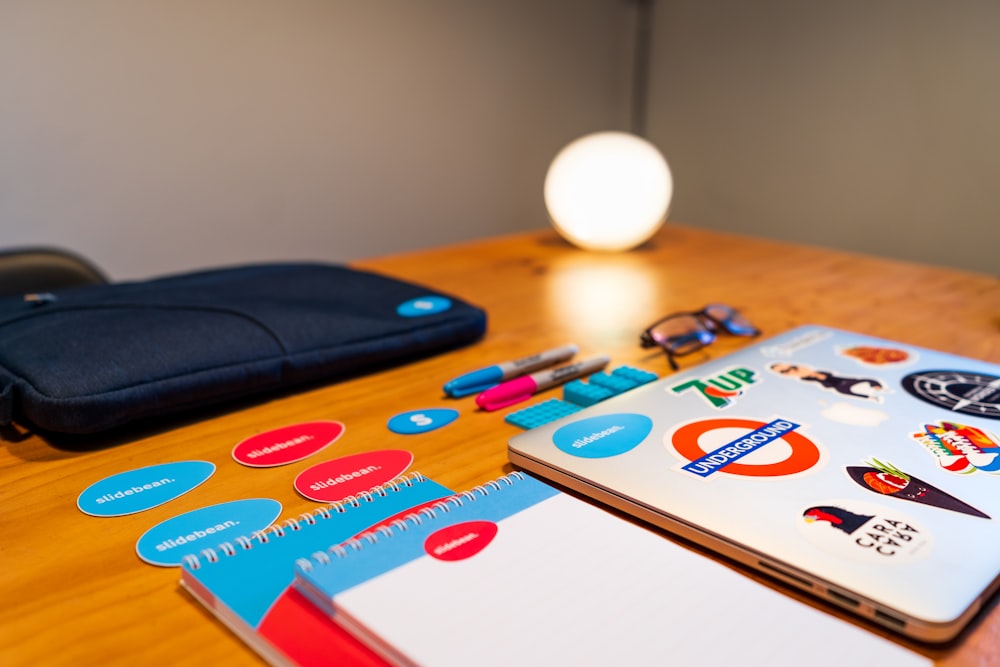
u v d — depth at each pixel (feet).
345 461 2.11
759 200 8.59
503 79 8.41
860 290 3.82
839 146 7.88
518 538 1.61
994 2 6.68
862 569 1.51
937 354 2.76
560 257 4.47
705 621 1.37
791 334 3.02
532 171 8.96
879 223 7.77
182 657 1.39
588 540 1.61
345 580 1.45
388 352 2.75
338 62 7.14
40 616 1.50
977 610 1.46
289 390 2.62
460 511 1.71
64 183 5.91
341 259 7.64
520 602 1.41
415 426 2.32
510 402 2.50
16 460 2.12
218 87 6.49
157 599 1.55
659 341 2.96
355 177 7.53
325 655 1.34
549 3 8.55
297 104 6.98
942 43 7.05
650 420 2.19
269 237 7.11
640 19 9.29
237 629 1.45
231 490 1.96
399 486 1.89
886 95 7.47
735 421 2.18
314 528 1.70
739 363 2.66
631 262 4.38
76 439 2.24
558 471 1.92
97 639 1.44
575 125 9.19
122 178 6.17
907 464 1.92
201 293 2.93
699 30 8.75
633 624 1.36
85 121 5.91
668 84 9.17
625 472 1.89
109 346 2.36
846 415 2.22
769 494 1.78
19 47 5.53
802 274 4.13
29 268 3.96
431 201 8.17
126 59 5.99
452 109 8.07
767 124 8.36
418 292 3.16
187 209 6.56
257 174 6.89
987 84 6.86
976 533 1.62
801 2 7.86
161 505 1.89
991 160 6.97
